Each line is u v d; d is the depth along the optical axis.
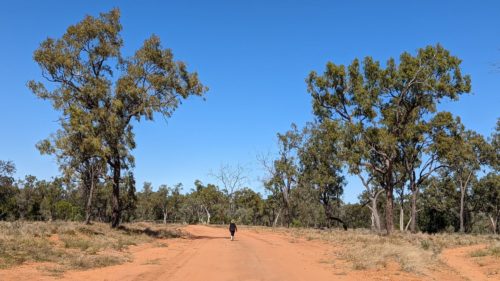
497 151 62.78
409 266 17.31
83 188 39.66
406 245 27.22
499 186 67.19
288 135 67.38
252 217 117.62
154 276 14.66
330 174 60.22
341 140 40.72
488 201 71.81
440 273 17.83
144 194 119.88
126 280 13.58
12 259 15.72
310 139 62.81
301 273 16.19
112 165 35.34
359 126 39.97
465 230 78.88
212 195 119.94
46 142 32.66
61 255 18.20
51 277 13.42
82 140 32.12
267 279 14.51
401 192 65.44
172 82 34.78
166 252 23.75
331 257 22.11
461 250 29.77
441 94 41.25
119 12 33.88
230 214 105.50
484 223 96.00
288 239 37.69
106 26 33.09
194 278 14.44
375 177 53.69
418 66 41.12
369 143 41.28
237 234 46.66
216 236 41.84
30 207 77.62
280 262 19.70
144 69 34.59
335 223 105.12
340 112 43.38
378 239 33.94
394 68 42.56
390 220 42.25
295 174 67.25
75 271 15.16
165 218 120.38
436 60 40.38
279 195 73.94
